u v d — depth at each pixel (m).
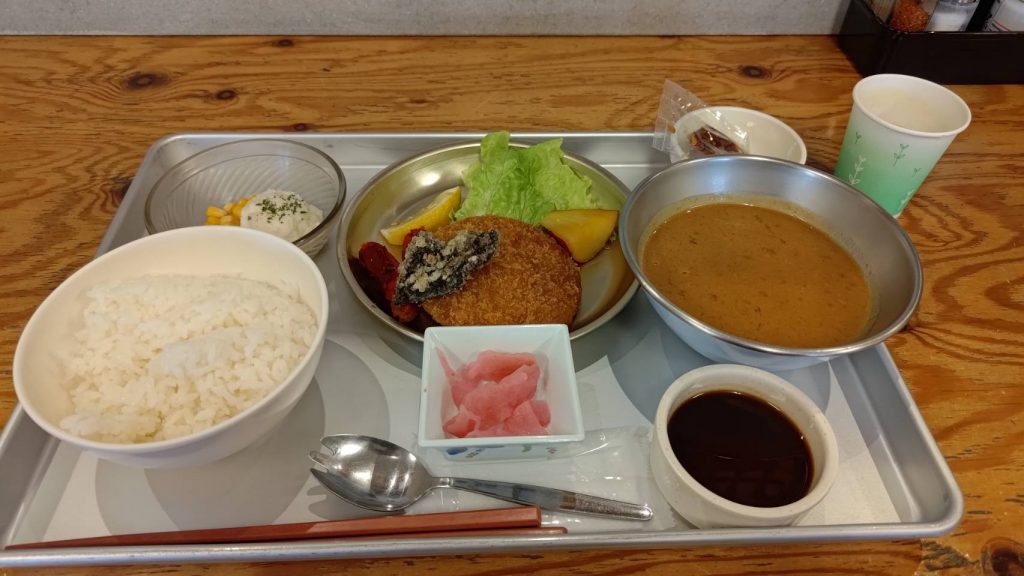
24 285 0.38
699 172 0.38
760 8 0.60
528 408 0.30
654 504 0.29
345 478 0.29
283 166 0.44
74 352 0.29
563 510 0.29
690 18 0.60
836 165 0.45
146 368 0.30
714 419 0.30
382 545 0.26
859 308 0.34
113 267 0.32
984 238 0.42
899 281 0.33
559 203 0.42
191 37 0.59
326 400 0.33
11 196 0.43
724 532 0.26
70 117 0.49
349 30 0.60
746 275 0.36
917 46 0.53
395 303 0.34
